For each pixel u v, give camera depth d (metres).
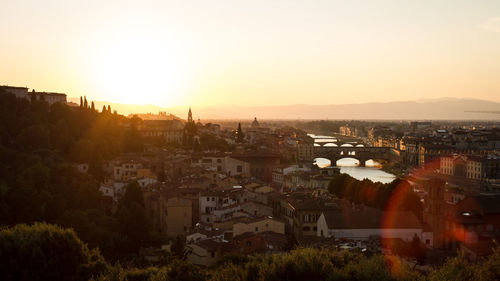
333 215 162.50
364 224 156.88
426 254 140.88
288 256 93.62
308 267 88.62
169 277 92.88
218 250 140.50
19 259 104.06
